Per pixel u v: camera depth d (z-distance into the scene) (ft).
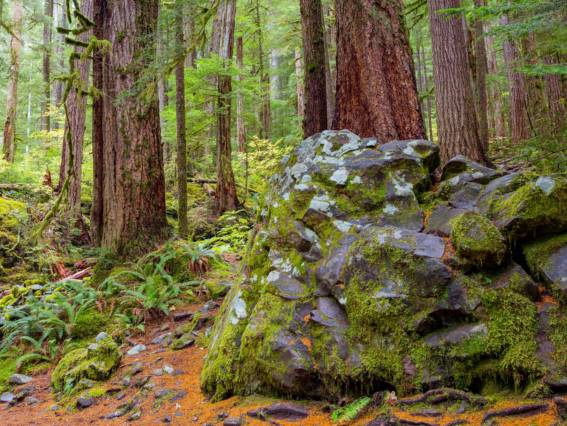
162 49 18.86
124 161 20.94
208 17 19.35
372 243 9.73
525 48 32.45
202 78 38.29
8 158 53.83
